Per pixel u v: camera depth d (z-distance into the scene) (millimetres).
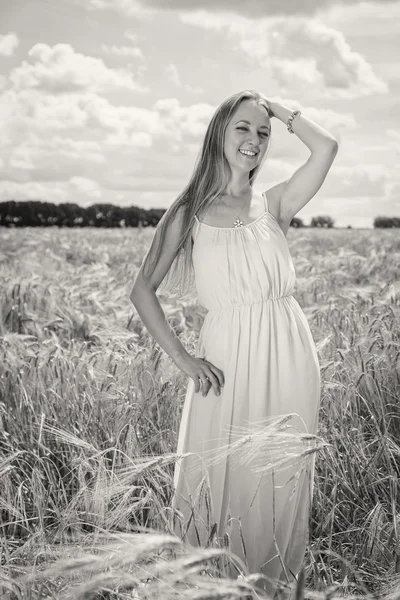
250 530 2801
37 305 6922
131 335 4637
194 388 2912
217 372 2848
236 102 2848
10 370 4426
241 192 2916
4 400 4156
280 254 2832
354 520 2803
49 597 2129
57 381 4152
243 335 2826
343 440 3266
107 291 7512
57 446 3621
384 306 5152
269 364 2816
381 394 3564
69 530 2789
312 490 2840
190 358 2885
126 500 2471
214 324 2898
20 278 8406
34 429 3711
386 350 4004
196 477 2893
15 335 4980
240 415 2832
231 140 2826
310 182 2879
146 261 2961
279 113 2918
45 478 3176
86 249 14164
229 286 2820
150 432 3588
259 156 2879
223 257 2812
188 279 3070
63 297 6988
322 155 2842
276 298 2863
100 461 2729
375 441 3342
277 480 2771
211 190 2873
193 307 6637
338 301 6207
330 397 3578
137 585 1854
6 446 3623
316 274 8516
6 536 2971
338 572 2633
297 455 2430
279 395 2818
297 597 1742
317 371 2891
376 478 3043
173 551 2262
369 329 4316
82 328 5867
